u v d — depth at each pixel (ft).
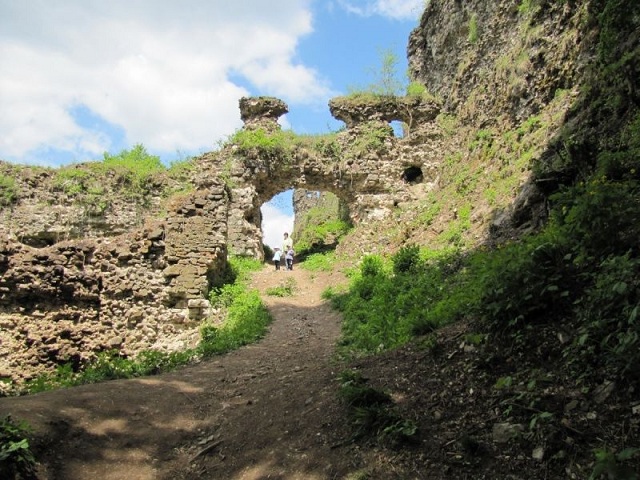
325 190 81.05
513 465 13.39
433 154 79.36
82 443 18.97
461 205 52.39
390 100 83.25
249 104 81.97
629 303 15.58
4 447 16.22
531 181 37.01
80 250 47.32
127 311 47.16
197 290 49.11
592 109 33.14
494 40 66.23
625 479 11.09
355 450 15.89
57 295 44.98
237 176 75.31
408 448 15.16
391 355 22.86
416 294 36.94
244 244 71.56
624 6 31.83
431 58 92.79
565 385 15.28
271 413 20.68
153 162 78.89
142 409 22.27
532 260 19.22
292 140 79.61
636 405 13.41
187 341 46.39
